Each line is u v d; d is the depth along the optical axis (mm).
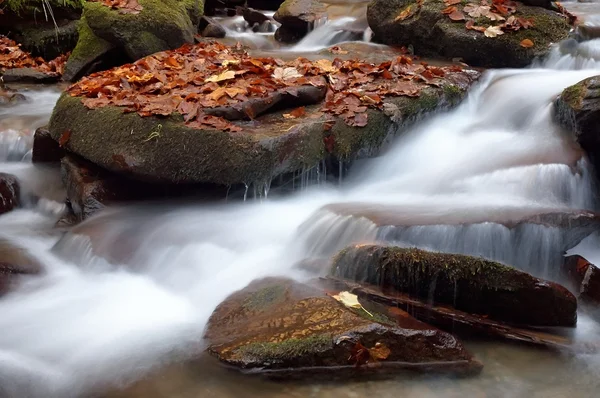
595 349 1719
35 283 2059
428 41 3311
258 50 3621
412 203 2191
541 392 1585
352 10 4117
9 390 1604
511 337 1736
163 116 2301
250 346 1640
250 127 2318
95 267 2115
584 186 2246
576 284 1911
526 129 2574
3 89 3461
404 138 2576
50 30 4129
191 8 3834
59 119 2557
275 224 2215
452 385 1598
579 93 2361
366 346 1615
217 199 2338
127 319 1880
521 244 1963
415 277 1801
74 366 1687
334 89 2633
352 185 2467
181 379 1622
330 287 1845
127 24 3457
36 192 2580
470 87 2855
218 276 2031
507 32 3123
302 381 1594
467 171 2354
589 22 3312
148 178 2299
